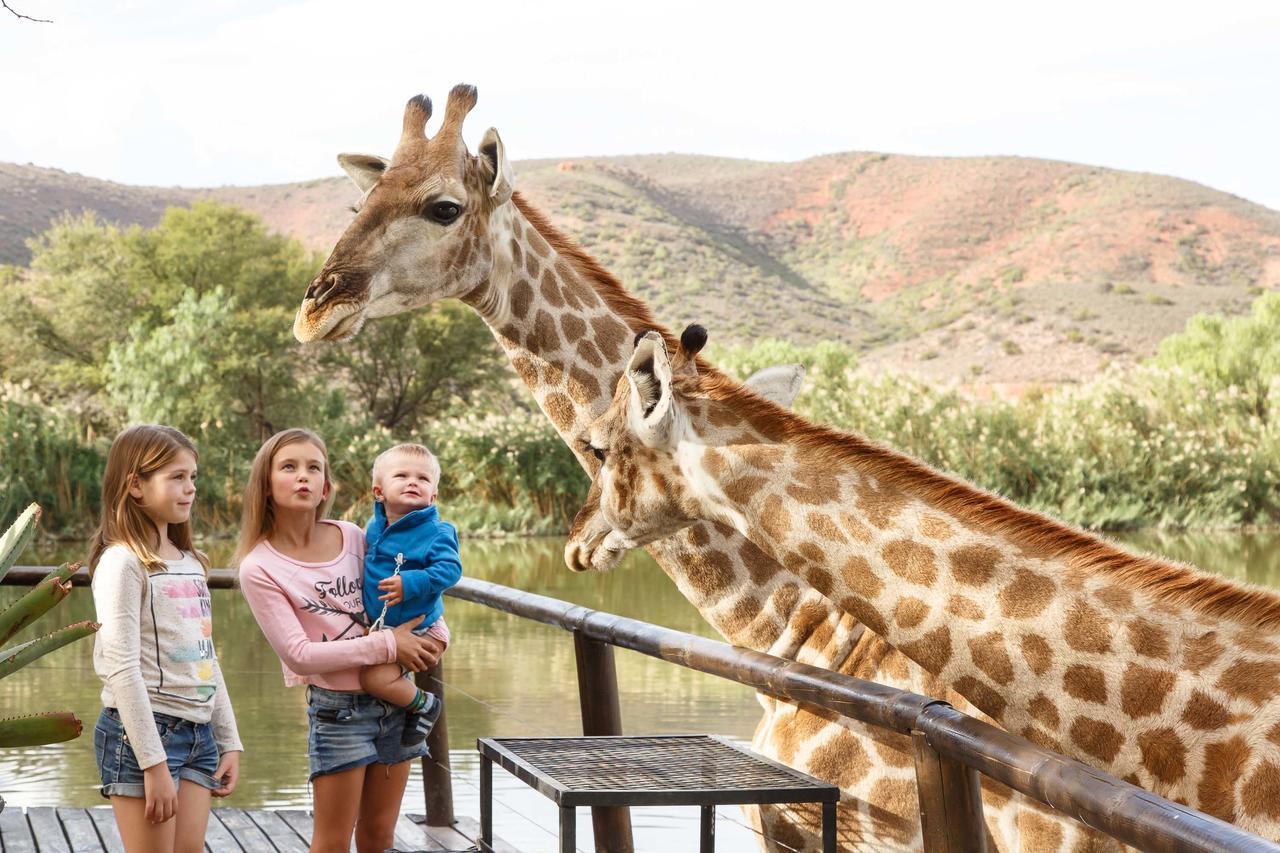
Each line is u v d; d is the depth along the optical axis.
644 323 4.55
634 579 15.59
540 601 4.09
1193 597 2.43
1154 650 2.39
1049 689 2.46
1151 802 1.82
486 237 4.31
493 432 22.53
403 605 3.56
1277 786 2.17
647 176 103.25
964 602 2.56
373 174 4.70
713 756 3.14
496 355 32.84
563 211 81.50
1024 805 2.78
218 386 23.59
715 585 3.95
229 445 23.11
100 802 6.23
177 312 24.44
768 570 3.87
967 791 2.36
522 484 22.22
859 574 2.68
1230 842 1.66
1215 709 2.30
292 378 25.38
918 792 2.48
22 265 71.12
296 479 3.50
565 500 22.75
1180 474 24.52
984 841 2.38
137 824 3.22
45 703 8.00
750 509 2.80
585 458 3.94
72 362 32.91
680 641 3.32
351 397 32.44
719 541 3.92
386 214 4.17
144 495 3.26
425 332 31.72
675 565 4.00
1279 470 25.05
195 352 23.73
